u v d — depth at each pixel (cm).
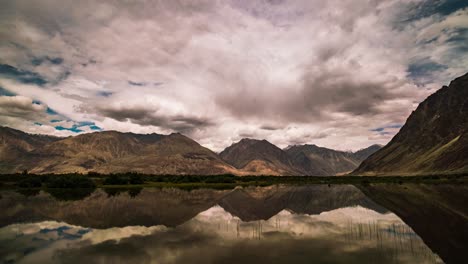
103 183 16188
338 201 7612
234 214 5403
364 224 4222
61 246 2997
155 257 2577
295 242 3112
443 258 2516
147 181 18488
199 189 13225
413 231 3675
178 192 11225
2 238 3378
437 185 13200
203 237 3397
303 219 4791
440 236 3359
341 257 2539
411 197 7925
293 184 17738
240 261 2438
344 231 3716
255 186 15788
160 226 4162
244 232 3703
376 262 2405
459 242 3075
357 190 11669
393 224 4191
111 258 2558
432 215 4881
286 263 2375
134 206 6544
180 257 2567
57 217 4981
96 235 3541
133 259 2525
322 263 2372
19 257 2612
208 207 6444
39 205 6688
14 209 5969
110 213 5431
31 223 4394
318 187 14562
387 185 14625
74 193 10550
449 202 6569
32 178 14688
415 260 2464
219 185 16400
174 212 5628
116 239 3312
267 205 6869
